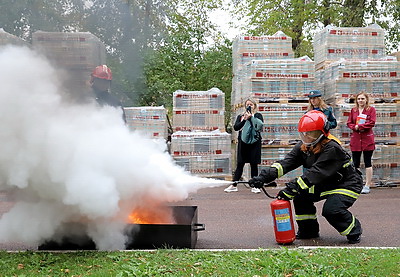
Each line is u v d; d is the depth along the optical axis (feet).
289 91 33.91
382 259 13.78
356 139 30.58
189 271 12.71
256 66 33.58
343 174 17.11
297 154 17.39
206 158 35.37
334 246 16.65
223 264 13.33
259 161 30.58
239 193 30.66
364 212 23.53
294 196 17.15
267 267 12.96
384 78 33.45
